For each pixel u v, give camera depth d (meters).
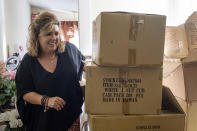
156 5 2.20
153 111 0.99
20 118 1.42
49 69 1.27
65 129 1.35
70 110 1.34
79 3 2.18
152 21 0.90
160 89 0.99
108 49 0.91
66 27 4.09
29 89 1.27
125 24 0.89
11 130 1.49
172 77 1.35
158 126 0.98
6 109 1.76
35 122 1.32
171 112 1.03
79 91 1.36
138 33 0.90
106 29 0.89
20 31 3.39
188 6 1.99
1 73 1.99
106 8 2.21
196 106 1.25
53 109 1.28
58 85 1.26
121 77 0.97
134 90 0.98
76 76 1.33
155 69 0.97
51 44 1.22
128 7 2.21
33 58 1.27
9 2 3.28
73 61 1.33
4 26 3.02
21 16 3.38
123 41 0.91
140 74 0.97
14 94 1.77
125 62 0.92
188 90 1.22
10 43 3.33
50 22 1.19
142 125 0.97
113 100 0.98
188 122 1.25
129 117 0.96
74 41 4.03
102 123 0.95
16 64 2.74
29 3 3.84
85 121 1.54
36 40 1.25
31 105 1.33
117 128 0.96
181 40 1.33
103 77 0.96
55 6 3.94
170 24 2.15
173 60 1.30
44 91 1.24
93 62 1.11
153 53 0.93
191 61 1.18
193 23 1.36
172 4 2.14
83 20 2.20
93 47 1.14
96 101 0.98
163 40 0.92
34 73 1.26
